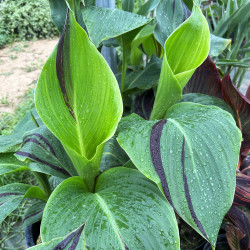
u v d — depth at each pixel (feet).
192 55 2.92
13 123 8.02
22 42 14.94
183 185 2.19
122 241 2.19
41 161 3.14
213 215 2.11
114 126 2.40
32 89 10.11
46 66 2.29
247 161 4.75
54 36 15.72
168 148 2.38
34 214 3.73
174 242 2.23
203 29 2.75
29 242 3.98
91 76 2.36
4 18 15.02
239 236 3.68
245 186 3.45
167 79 2.87
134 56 5.42
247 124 3.94
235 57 5.69
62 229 2.29
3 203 3.27
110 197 2.61
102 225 2.30
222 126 2.52
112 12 3.18
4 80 11.07
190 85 4.35
